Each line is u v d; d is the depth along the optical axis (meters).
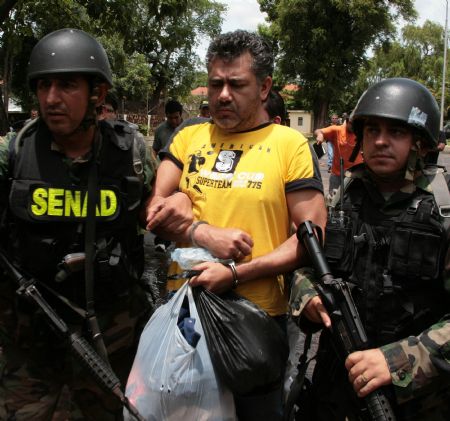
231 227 1.89
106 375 1.89
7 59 18.16
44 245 2.01
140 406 1.81
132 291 2.26
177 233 1.95
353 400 1.75
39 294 1.98
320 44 35.56
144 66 36.94
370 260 1.75
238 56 1.86
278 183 1.89
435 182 1.73
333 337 1.69
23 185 2.00
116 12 7.42
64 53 1.90
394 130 1.71
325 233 1.84
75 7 7.81
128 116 38.97
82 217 2.03
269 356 1.74
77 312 2.04
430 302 1.69
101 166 2.06
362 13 33.34
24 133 2.05
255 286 1.89
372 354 1.57
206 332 1.76
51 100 1.91
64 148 2.04
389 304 1.71
